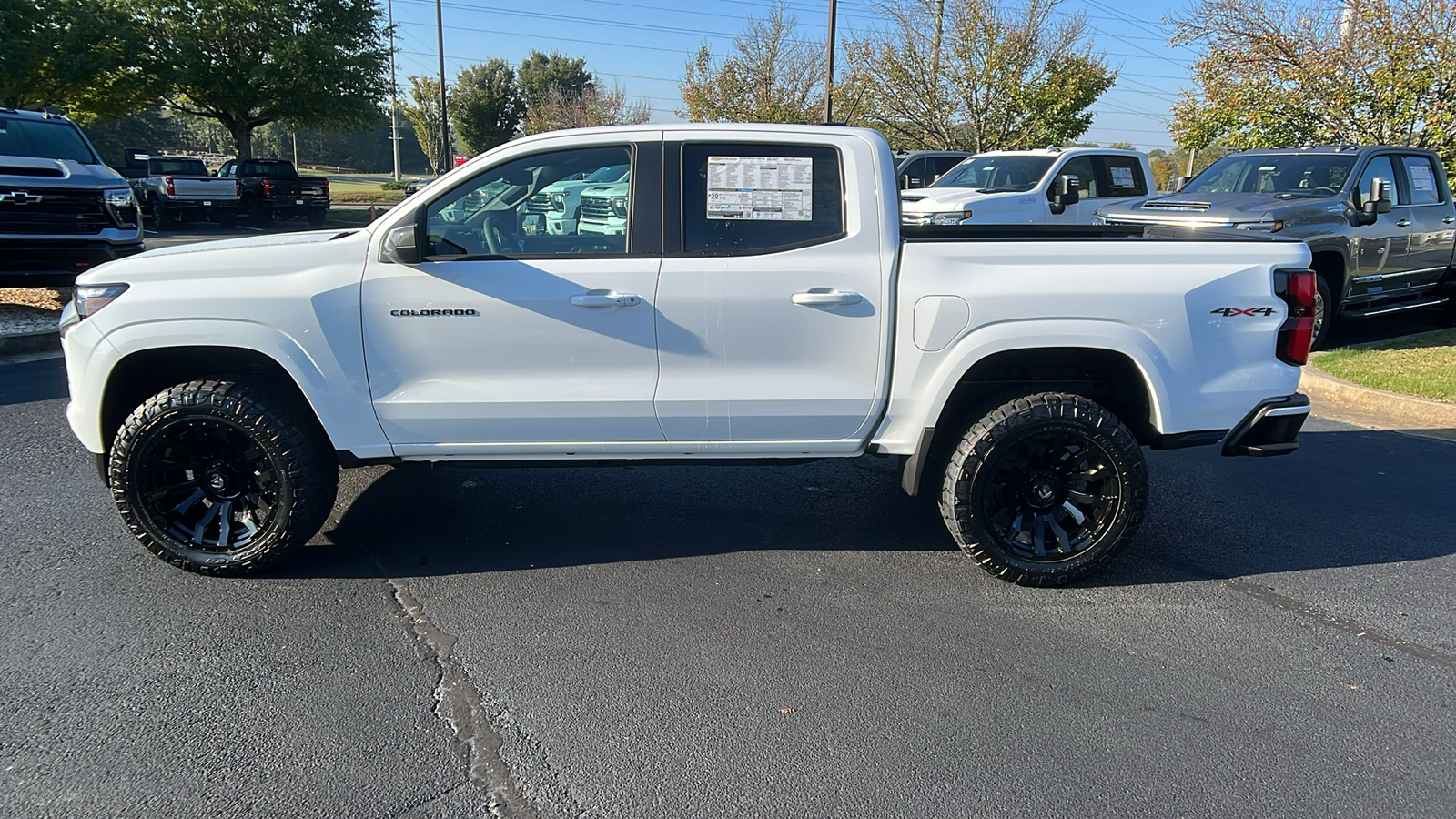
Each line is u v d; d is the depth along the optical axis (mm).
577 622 3666
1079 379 4137
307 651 3404
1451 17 11133
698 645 3490
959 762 2809
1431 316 11445
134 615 3643
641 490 5211
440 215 3805
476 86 57688
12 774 2674
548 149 3803
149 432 3768
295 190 24359
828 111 22000
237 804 2574
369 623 3619
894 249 3842
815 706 3098
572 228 3863
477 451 3967
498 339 3785
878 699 3145
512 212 3842
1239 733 2975
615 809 2586
